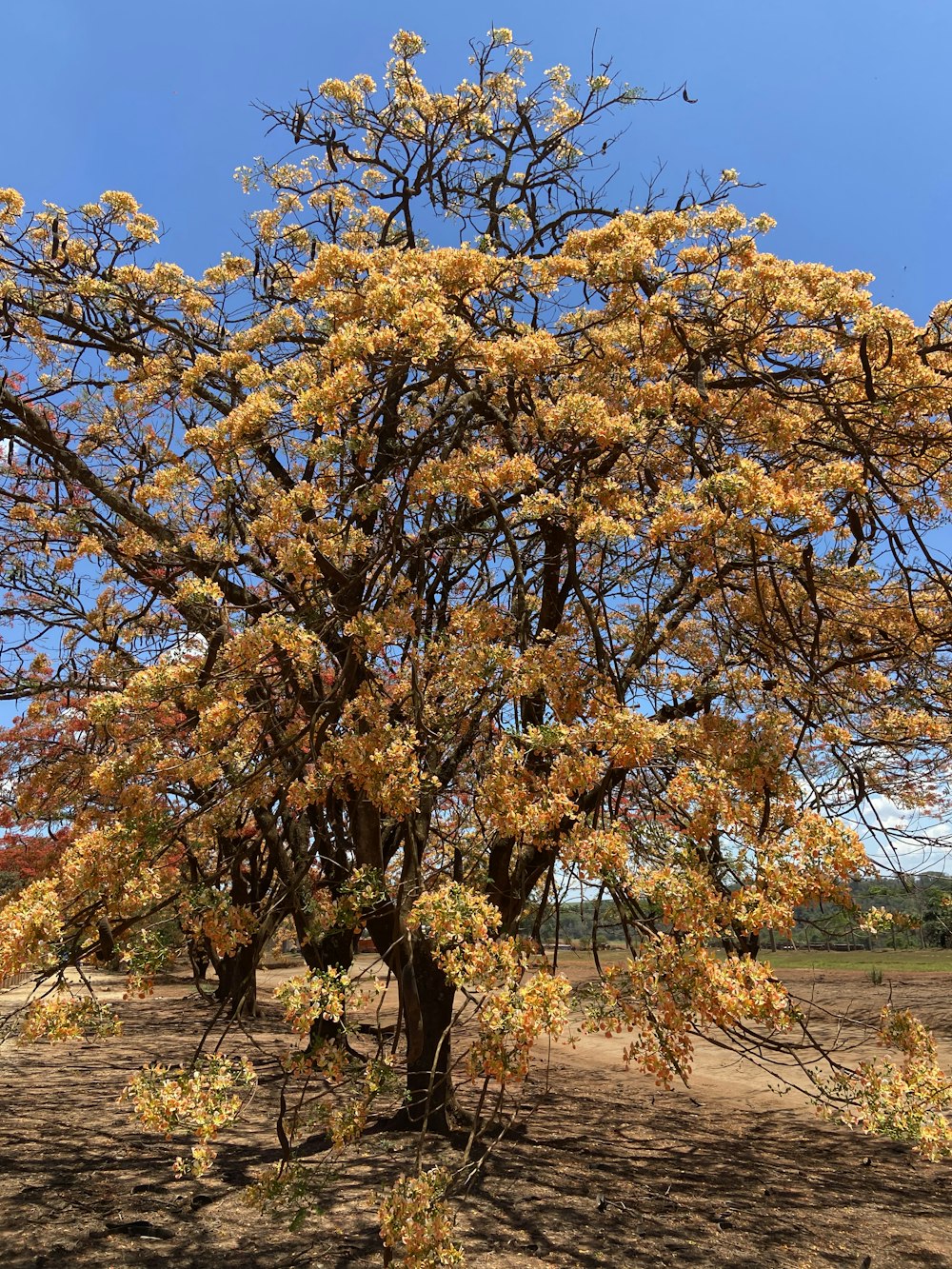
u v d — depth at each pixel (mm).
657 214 3523
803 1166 4961
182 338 5629
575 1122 5789
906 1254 3561
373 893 2916
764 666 3551
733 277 3619
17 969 2395
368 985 2471
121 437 5777
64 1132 5070
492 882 2928
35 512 5309
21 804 5527
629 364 3623
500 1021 1928
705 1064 8266
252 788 2875
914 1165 5035
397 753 2691
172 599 4062
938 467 3824
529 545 4074
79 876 2514
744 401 3543
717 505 2719
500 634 2982
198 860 3609
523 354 3131
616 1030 2078
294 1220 2750
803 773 2508
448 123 6816
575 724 2666
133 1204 3758
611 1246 3479
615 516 3160
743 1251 3516
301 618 3002
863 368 3408
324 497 3193
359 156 6602
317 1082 6070
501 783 2443
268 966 15789
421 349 2945
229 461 3859
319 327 4355
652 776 2803
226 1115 2221
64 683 5371
